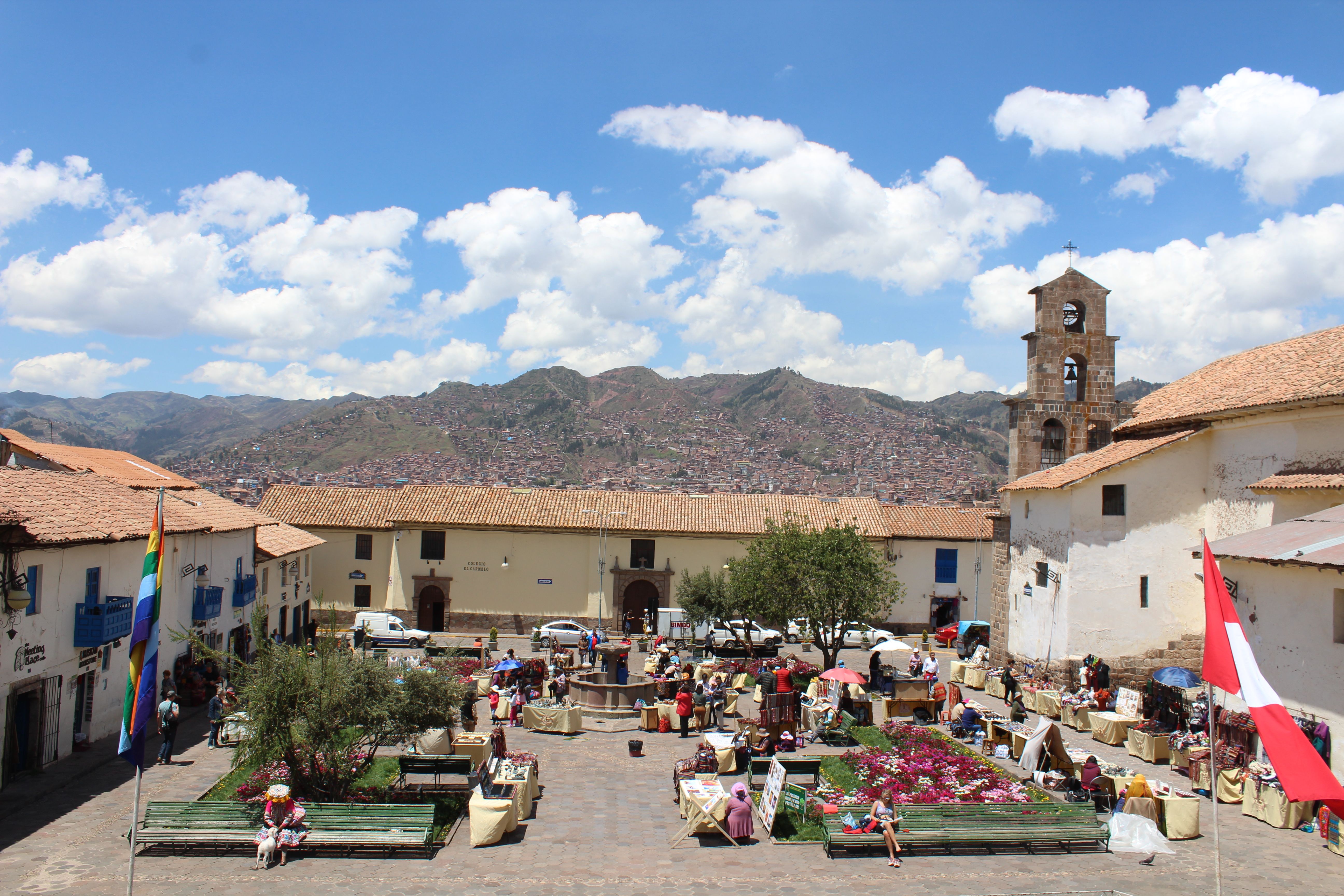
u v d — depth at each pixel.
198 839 16.59
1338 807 13.05
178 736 26.17
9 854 16.31
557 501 55.94
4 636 20.14
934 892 14.98
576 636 49.28
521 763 20.95
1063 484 31.69
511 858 16.55
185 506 33.25
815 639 37.03
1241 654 14.15
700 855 16.84
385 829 16.67
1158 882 15.60
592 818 19.22
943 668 42.31
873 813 17.33
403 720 19.30
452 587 53.56
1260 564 22.56
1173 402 35.69
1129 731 24.66
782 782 18.88
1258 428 28.77
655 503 55.78
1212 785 14.42
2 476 24.39
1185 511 32.09
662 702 28.75
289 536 47.72
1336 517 22.56
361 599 54.22
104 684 25.25
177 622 30.50
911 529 53.94
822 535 37.91
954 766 22.28
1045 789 20.78
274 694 17.91
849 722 27.86
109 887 14.74
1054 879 15.65
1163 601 32.03
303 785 18.72
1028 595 35.16
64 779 21.17
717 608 46.41
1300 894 15.04
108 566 25.34
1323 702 20.53
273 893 14.54
